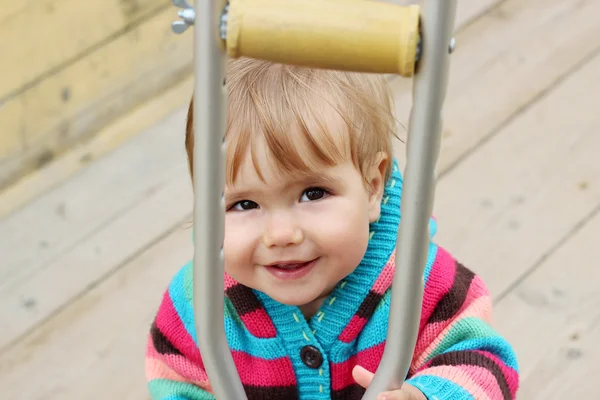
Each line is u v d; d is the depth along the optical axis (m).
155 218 1.92
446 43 0.71
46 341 1.75
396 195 1.12
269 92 0.97
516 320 1.71
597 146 1.97
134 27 2.09
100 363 1.72
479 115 2.04
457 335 1.11
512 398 1.09
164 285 1.81
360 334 1.13
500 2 2.29
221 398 0.91
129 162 2.02
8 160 1.99
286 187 0.98
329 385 1.14
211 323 0.86
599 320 1.70
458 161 1.95
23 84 1.98
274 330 1.12
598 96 2.07
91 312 1.78
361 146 1.01
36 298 1.81
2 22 1.93
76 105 2.04
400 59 0.70
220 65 0.74
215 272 0.83
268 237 0.98
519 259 1.79
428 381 1.03
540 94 2.09
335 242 0.99
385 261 1.10
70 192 1.97
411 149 0.76
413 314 0.84
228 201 1.00
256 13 0.70
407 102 2.07
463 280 1.16
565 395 1.62
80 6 2.00
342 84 1.01
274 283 1.02
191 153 1.06
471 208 1.87
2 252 1.88
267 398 1.15
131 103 2.10
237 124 0.96
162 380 1.19
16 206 1.96
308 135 0.96
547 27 2.23
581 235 1.83
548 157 1.96
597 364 1.65
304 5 0.70
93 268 1.84
